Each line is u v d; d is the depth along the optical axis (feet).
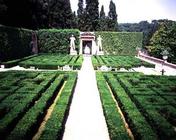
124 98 51.01
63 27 230.07
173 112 40.86
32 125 35.12
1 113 40.50
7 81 64.90
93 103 54.70
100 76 80.89
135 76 78.18
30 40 169.78
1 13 139.13
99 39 194.70
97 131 39.06
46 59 131.44
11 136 30.66
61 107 44.60
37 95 52.54
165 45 166.91
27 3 165.78
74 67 107.14
